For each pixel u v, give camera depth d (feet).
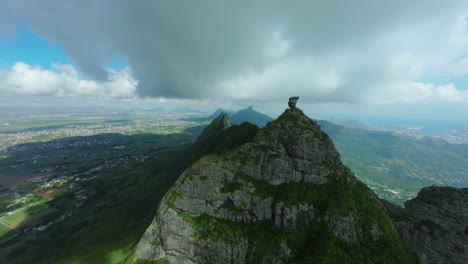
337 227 226.99
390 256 213.05
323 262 203.51
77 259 361.92
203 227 261.85
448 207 233.76
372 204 250.16
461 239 218.18
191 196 276.41
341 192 248.11
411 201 267.59
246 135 449.06
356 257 210.18
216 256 250.37
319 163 267.18
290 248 227.81
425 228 235.20
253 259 239.09
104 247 384.88
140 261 271.49
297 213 243.81
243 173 283.18
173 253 265.54
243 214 262.88
